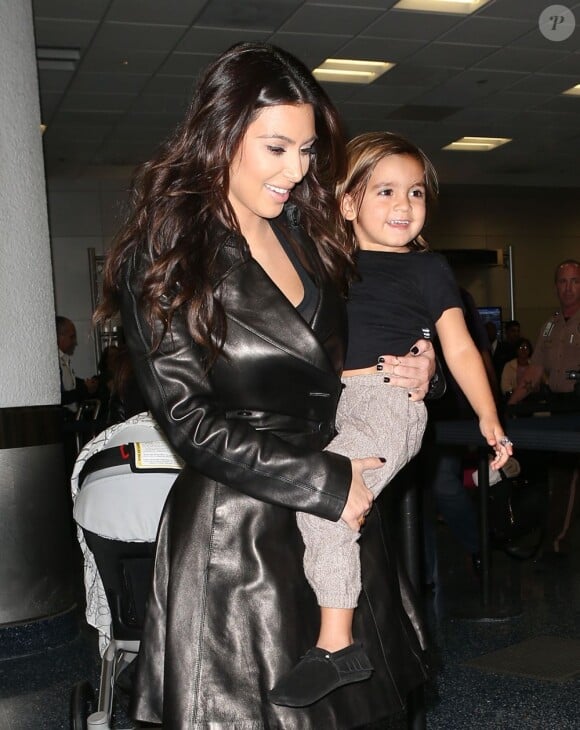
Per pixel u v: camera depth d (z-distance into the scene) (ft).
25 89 14.02
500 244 59.98
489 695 10.22
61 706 10.65
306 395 5.56
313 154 5.81
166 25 27.61
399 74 33.50
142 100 35.68
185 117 5.48
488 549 14.11
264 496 5.30
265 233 5.80
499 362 40.73
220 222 5.49
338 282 6.07
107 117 38.09
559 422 13.30
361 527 5.89
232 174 5.39
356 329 6.26
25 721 10.22
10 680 11.89
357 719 5.47
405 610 6.41
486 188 56.90
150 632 5.54
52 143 42.45
